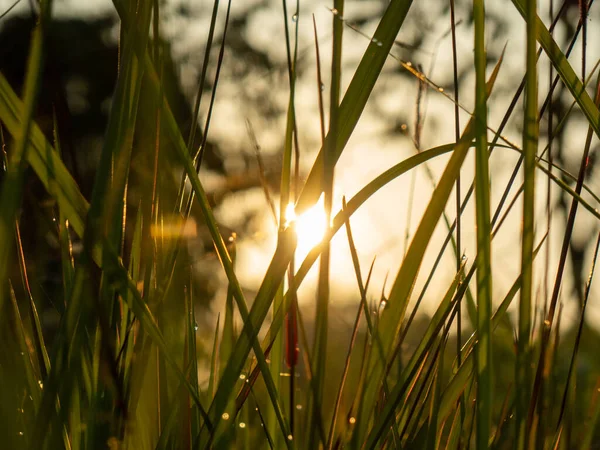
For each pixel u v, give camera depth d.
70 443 0.54
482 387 0.52
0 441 0.50
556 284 0.57
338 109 0.53
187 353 0.56
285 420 0.58
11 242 0.48
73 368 0.49
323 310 0.55
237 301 0.53
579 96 0.58
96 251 0.50
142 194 0.53
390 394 0.56
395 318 0.54
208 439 0.53
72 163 0.55
